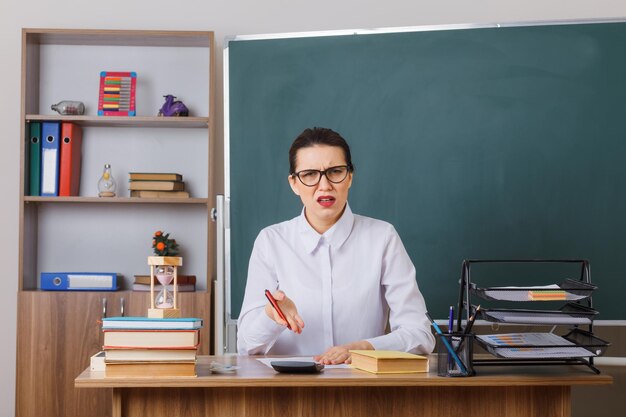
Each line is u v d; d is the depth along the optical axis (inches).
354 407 78.2
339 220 97.7
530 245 143.9
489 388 78.7
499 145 145.2
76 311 147.4
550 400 78.7
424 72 147.2
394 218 146.9
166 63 161.3
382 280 98.8
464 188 145.9
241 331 95.9
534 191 144.2
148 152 160.9
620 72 142.6
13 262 158.2
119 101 154.7
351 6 159.3
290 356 91.7
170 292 148.4
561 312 80.6
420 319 95.6
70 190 153.9
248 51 151.2
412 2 158.4
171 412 77.4
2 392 156.6
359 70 148.8
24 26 159.8
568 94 143.6
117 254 159.9
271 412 77.7
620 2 156.0
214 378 74.1
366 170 147.8
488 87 145.6
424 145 146.9
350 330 97.4
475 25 146.1
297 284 98.0
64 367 146.9
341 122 148.9
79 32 151.6
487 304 142.6
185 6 160.2
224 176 151.2
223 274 144.8
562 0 156.9
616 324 140.8
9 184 158.7
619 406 142.7
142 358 75.1
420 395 78.5
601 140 142.9
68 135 153.9
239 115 150.9
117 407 76.4
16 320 156.1
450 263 145.5
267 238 100.8
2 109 159.2
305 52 150.0
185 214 160.2
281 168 149.9
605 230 142.2
